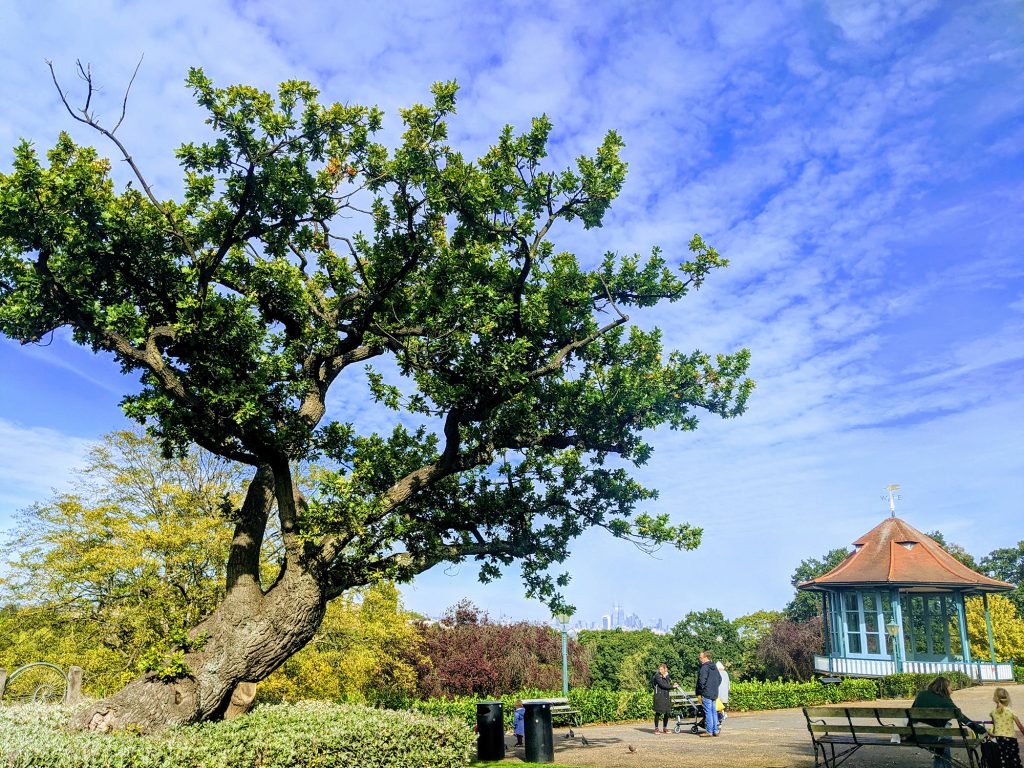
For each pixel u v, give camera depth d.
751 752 14.39
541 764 13.36
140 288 12.98
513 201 12.75
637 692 23.59
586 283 13.89
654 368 15.35
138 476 25.30
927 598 37.81
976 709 22.42
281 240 13.05
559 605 15.86
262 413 11.98
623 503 16.44
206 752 9.05
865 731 11.46
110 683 21.56
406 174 11.98
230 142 11.57
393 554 14.12
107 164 12.13
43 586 23.42
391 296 13.94
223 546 22.61
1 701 15.24
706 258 13.74
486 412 13.41
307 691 22.02
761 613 59.38
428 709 19.44
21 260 11.80
